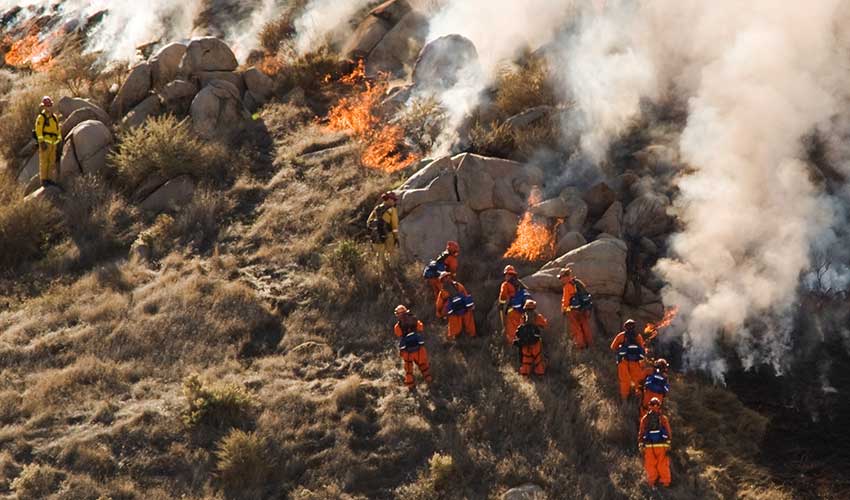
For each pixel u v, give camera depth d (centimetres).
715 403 4528
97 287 5500
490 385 4553
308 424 4372
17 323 5222
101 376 4716
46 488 4003
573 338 4841
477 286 5222
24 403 4519
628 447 4222
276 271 5553
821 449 4216
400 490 3997
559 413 4341
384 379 4684
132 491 3991
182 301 5241
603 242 5106
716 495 3941
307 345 4922
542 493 3894
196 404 4369
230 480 4044
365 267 5388
